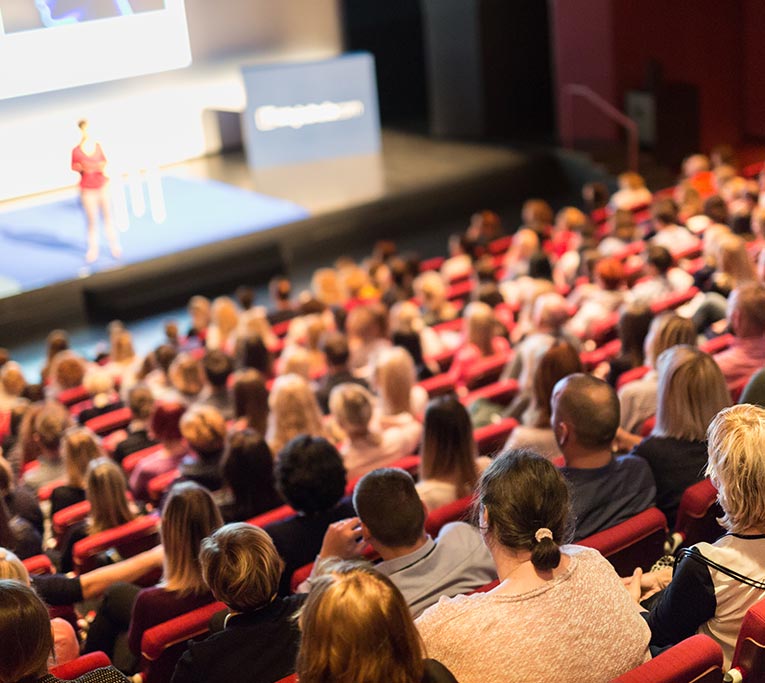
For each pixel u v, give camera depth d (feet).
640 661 7.59
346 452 16.30
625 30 47.96
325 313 30.83
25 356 38.06
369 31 62.90
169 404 17.62
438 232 48.03
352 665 6.25
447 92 54.95
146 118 50.16
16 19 42.52
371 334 25.25
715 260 25.49
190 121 51.83
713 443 8.76
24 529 15.14
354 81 51.37
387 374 17.35
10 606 7.68
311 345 25.82
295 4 52.60
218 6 50.57
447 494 12.87
